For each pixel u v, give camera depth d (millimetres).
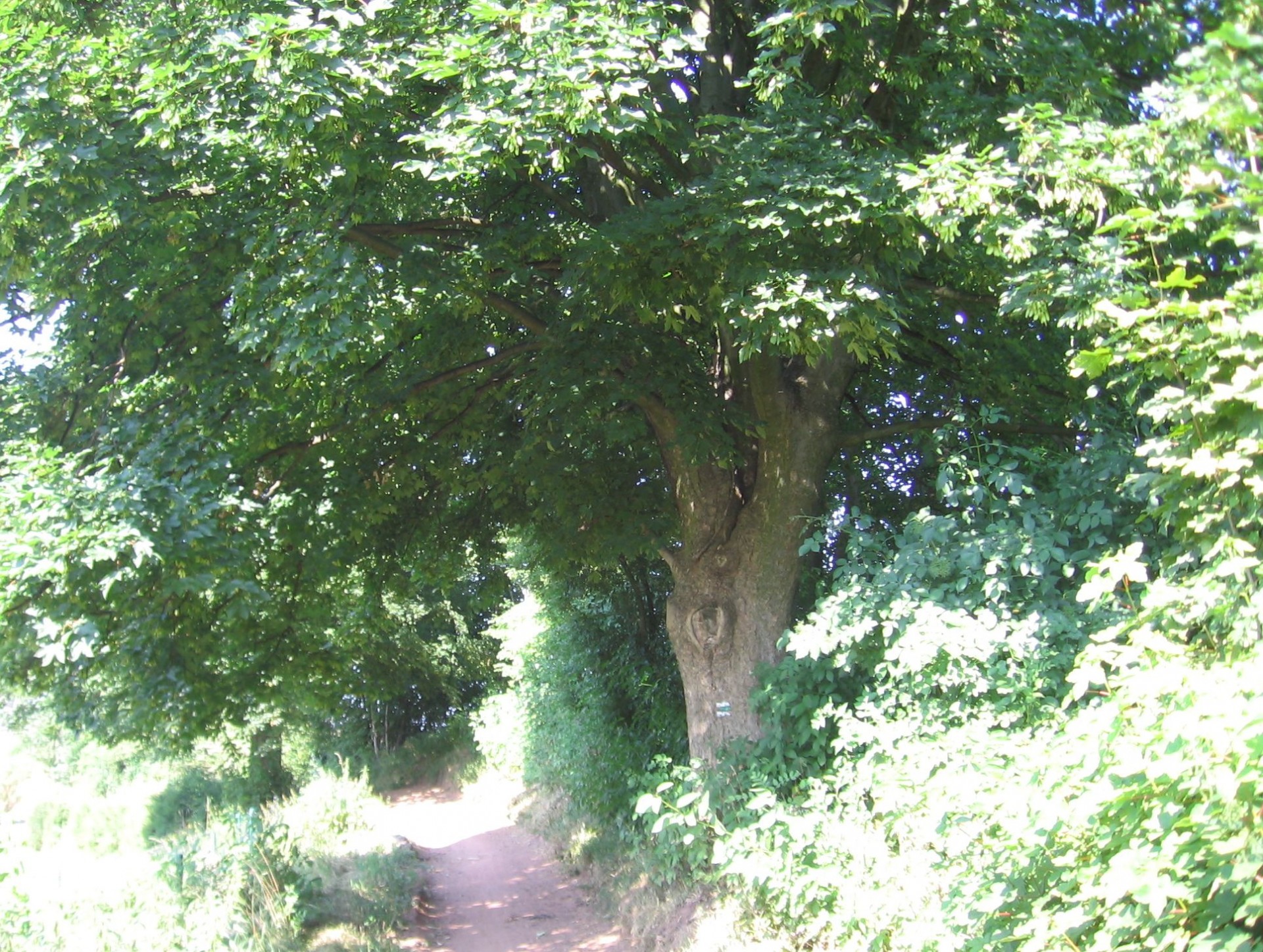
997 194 6516
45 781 32531
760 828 7398
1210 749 3076
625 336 9383
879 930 6160
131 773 31656
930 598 6645
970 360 10398
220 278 9195
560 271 9773
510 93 6680
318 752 30375
